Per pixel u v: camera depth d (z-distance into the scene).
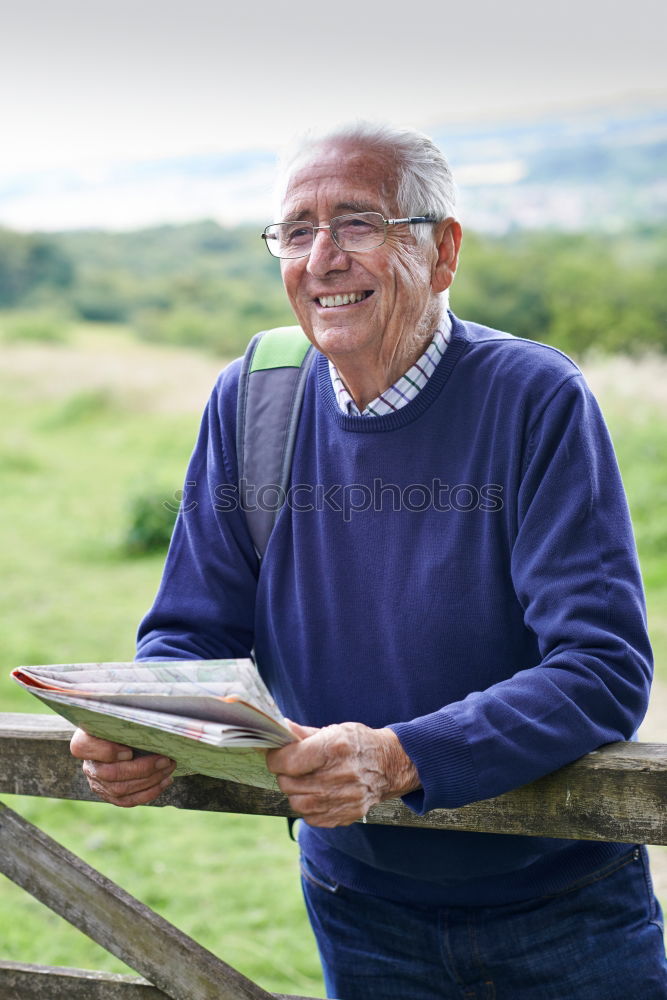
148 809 5.07
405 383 1.59
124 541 10.52
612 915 1.67
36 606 8.67
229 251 42.94
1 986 1.56
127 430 18.69
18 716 1.58
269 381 1.74
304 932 3.87
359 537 1.60
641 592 1.44
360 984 1.79
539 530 1.45
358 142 1.55
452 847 1.60
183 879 4.34
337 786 1.26
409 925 1.72
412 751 1.30
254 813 1.47
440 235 1.61
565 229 35.66
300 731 1.29
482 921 1.67
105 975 1.52
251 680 1.19
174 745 1.24
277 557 1.68
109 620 8.24
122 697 1.21
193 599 1.72
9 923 3.91
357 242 1.55
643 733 5.41
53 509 12.63
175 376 23.52
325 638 1.63
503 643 1.53
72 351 30.25
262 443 1.70
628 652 1.38
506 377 1.54
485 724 1.31
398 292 1.56
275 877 4.36
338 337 1.57
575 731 1.32
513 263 29.92
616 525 1.45
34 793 1.53
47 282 39.84
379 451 1.59
